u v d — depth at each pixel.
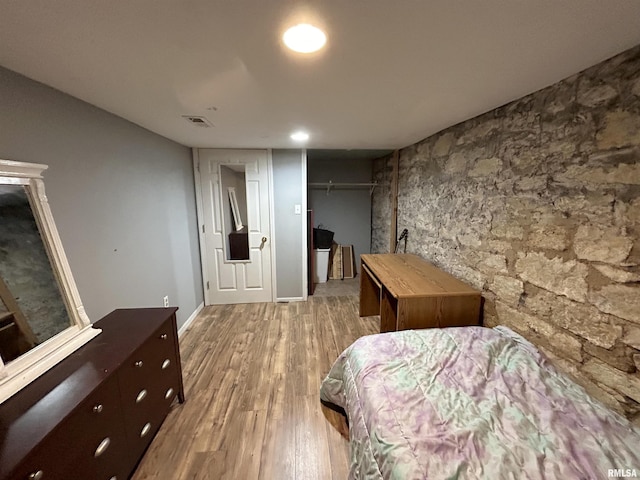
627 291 1.25
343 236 5.21
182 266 3.21
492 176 2.07
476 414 1.23
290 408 1.98
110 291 1.99
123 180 2.15
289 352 2.69
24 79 1.39
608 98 1.28
